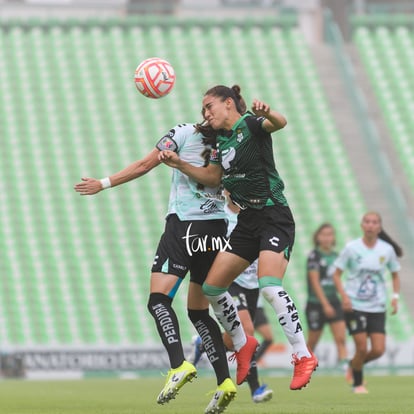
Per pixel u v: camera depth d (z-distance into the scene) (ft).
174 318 83.05
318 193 326.24
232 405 108.27
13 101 346.33
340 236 312.91
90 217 310.45
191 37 377.71
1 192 315.17
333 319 182.91
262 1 409.49
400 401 115.14
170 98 353.72
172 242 85.25
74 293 284.61
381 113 358.84
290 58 374.63
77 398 130.41
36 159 327.47
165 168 330.34
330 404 109.40
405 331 282.56
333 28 380.17
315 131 348.38
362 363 138.92
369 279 144.05
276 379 194.18
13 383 190.90
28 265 291.79
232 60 370.73
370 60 377.91
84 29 374.63
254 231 82.58
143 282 290.15
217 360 84.74
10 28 370.53
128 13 391.86
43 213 309.83
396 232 315.58
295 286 292.81
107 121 343.26
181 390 149.79
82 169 325.62
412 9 396.57
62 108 346.33
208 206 85.87
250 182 81.76
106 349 229.45
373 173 335.06
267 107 78.02
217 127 82.53
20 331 271.08
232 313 85.76
